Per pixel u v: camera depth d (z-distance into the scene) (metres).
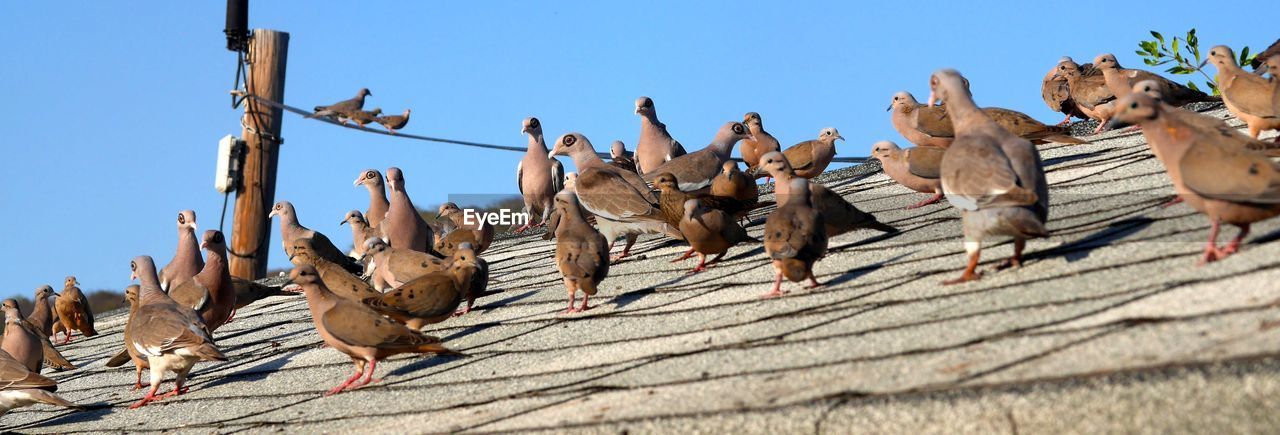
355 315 8.40
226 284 11.84
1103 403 4.59
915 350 5.66
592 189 10.53
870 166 12.00
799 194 7.77
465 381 7.75
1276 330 4.65
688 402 5.77
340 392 8.38
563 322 8.59
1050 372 4.82
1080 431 4.62
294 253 10.56
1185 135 6.23
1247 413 4.39
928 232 8.29
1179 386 4.48
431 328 9.68
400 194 13.05
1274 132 10.14
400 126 11.70
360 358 8.46
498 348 8.40
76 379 11.80
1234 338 4.70
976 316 5.96
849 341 6.14
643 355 7.05
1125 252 6.44
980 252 7.21
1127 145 9.95
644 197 10.39
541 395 6.83
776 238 7.46
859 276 7.54
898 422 4.91
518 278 10.67
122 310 16.48
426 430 6.82
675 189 10.12
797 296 7.45
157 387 9.81
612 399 6.27
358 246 13.97
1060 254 6.77
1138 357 4.76
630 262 10.18
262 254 15.65
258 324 11.94
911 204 9.88
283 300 13.16
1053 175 9.55
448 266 10.55
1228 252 5.98
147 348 9.70
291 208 14.23
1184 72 13.60
